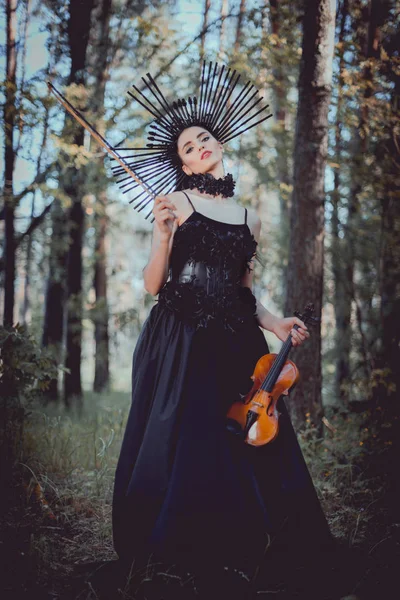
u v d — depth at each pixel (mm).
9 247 6645
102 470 4199
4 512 3527
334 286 8773
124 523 2854
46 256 8883
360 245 7574
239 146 8305
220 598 2570
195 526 2670
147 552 2699
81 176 6676
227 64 6367
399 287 6289
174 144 3406
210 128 3430
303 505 2941
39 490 3736
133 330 10805
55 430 5000
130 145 6148
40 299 14938
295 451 3037
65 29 6277
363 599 2637
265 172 8539
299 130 5641
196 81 6574
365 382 5867
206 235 3037
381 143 6047
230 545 2672
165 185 3424
